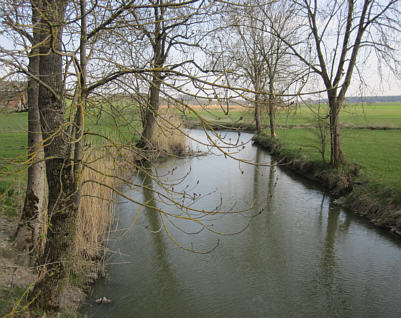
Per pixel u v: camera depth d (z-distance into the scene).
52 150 3.62
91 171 6.28
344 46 10.79
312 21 11.28
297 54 10.23
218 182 12.51
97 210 6.49
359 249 7.30
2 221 5.98
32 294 3.99
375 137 20.55
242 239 7.68
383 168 11.52
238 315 5.02
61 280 3.96
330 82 11.16
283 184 12.49
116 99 4.27
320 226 8.54
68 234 3.88
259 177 13.54
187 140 18.47
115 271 6.03
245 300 5.40
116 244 7.10
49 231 3.88
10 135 15.28
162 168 13.85
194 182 12.28
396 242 7.56
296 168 14.65
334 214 9.38
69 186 3.73
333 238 7.84
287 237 7.87
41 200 5.20
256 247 7.31
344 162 12.05
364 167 11.76
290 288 5.80
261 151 19.98
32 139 4.85
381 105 71.56
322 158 13.53
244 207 9.86
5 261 4.76
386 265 6.62
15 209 6.49
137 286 5.60
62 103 3.42
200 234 7.86
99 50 3.55
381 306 5.36
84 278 5.53
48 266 3.89
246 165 15.79
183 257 6.70
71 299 4.86
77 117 3.40
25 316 3.67
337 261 6.79
